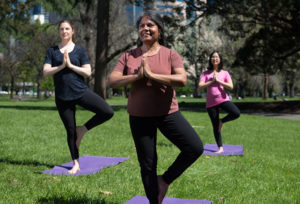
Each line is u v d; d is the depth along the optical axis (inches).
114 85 115.9
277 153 293.9
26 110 766.5
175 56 115.6
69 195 149.4
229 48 1605.6
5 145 287.6
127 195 155.6
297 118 794.2
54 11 1112.2
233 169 215.2
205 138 374.3
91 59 1302.9
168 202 144.6
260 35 1058.7
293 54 1081.4
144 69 108.8
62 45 198.2
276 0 899.4
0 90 3683.6
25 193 151.8
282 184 182.2
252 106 1110.4
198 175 198.5
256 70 1120.2
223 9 983.0
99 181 178.7
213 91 267.1
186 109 1069.1
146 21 115.2
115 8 1299.2
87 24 1222.9
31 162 223.9
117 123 507.2
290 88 3046.3
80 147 289.9
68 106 192.7
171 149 285.9
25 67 2122.3
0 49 1888.5
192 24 1023.0
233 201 149.6
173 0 946.7
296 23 980.6
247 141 365.7
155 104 111.9
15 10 1158.3
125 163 226.1
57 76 192.1
